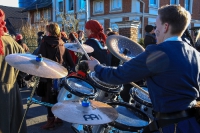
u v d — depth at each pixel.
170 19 1.82
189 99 1.78
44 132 3.91
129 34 8.00
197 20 19.77
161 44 1.82
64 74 2.45
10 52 2.60
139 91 2.87
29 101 2.66
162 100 1.77
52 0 21.31
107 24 17.22
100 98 2.93
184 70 1.75
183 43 1.86
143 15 16.12
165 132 1.77
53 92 3.71
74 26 13.48
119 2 16.69
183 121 1.76
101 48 3.87
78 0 19.08
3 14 2.58
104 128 2.28
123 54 2.55
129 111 2.62
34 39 11.56
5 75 2.52
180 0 18.69
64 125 4.24
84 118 1.90
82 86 2.97
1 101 2.48
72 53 4.96
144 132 2.00
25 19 26.58
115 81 1.89
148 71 1.78
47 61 2.55
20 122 2.78
